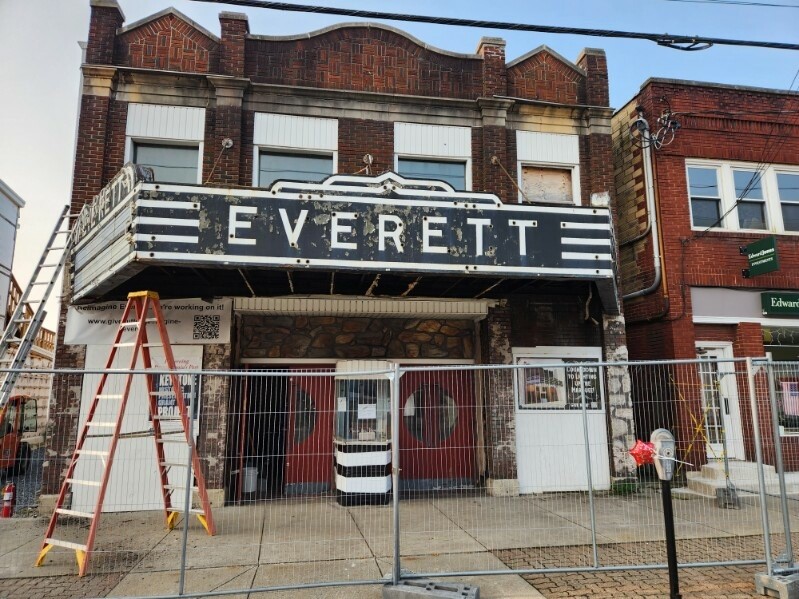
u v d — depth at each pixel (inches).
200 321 361.1
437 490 378.3
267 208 292.0
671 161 448.1
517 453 388.2
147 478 344.2
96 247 314.5
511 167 420.8
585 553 251.8
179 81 382.3
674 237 436.8
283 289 365.7
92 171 363.9
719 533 283.6
